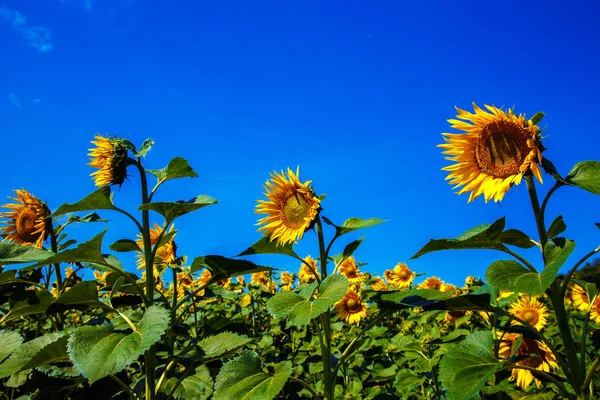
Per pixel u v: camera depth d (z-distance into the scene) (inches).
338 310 298.5
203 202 161.3
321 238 166.7
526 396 156.4
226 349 157.2
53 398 176.4
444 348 187.3
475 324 262.5
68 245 205.0
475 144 136.6
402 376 195.3
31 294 164.6
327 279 149.6
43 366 149.6
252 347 282.0
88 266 183.6
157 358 197.5
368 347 251.6
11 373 141.0
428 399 202.8
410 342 202.8
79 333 124.2
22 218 193.6
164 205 148.5
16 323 267.6
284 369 141.2
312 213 163.8
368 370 268.7
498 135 131.2
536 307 223.6
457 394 113.4
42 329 256.1
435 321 278.1
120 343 118.9
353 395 220.8
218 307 346.6
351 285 303.7
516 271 112.2
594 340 144.0
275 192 173.2
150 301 151.9
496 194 127.1
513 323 186.5
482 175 134.6
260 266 169.0
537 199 122.0
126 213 153.3
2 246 158.9
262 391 129.5
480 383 112.8
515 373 172.7
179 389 168.7
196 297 201.2
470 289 261.6
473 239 119.4
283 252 171.3
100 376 109.8
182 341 229.9
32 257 155.9
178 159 161.6
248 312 335.9
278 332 319.0
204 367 180.7
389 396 217.0
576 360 115.1
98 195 147.7
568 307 343.3
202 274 328.2
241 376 138.5
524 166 118.3
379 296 163.0
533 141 118.9
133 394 144.1
